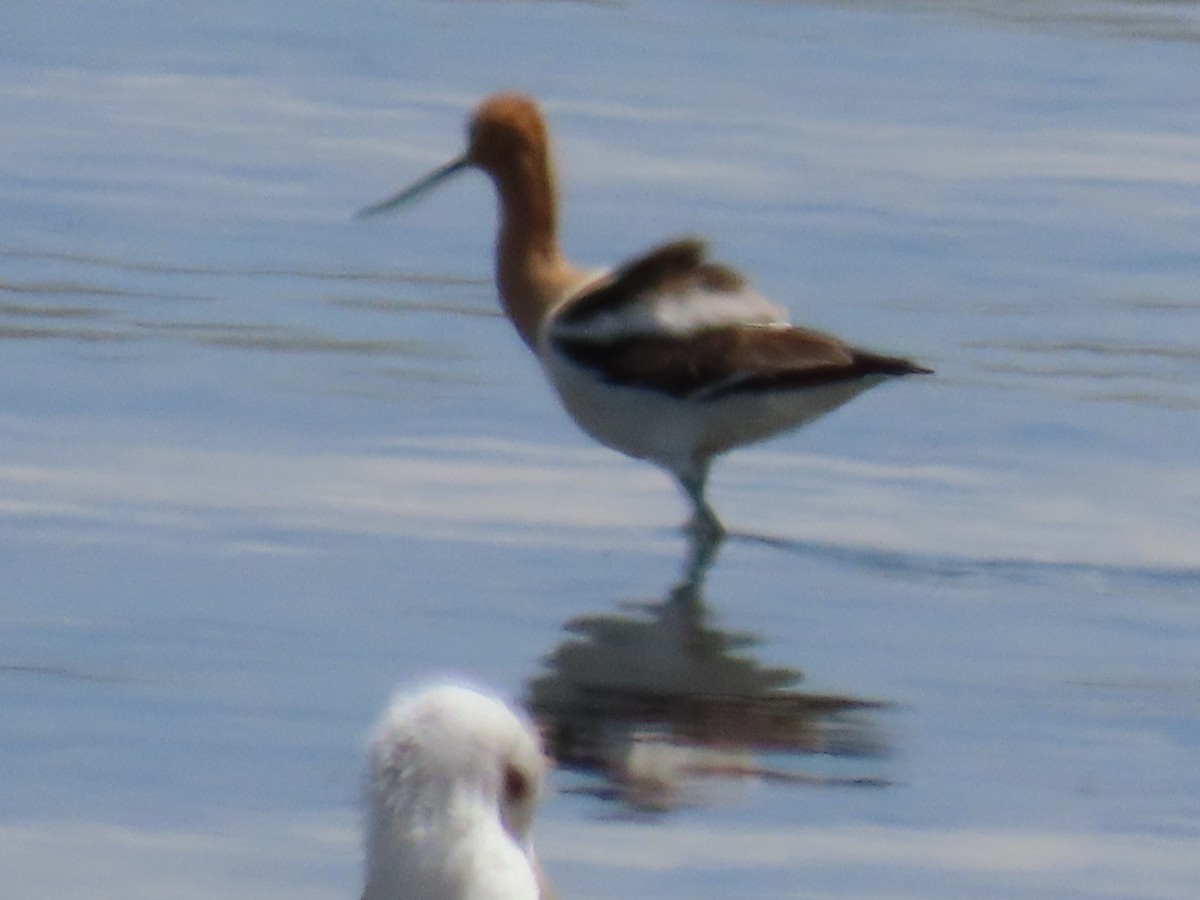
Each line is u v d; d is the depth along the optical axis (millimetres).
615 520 14680
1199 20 32469
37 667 11766
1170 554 14375
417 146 24938
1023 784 10930
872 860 10039
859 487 15562
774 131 25766
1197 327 19500
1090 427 16828
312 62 28344
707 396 14297
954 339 18953
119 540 13758
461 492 15047
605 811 10367
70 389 16719
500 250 15547
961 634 12914
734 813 10406
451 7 31562
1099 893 9875
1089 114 26984
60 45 28609
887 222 22344
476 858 5477
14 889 9461
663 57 29172
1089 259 21391
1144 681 12328
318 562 13570
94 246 20781
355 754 10914
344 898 9492
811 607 13266
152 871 9672
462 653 12242
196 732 11070
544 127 15516
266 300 19406
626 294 14578
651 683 11906
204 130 25125
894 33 30922
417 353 18141
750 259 21016
